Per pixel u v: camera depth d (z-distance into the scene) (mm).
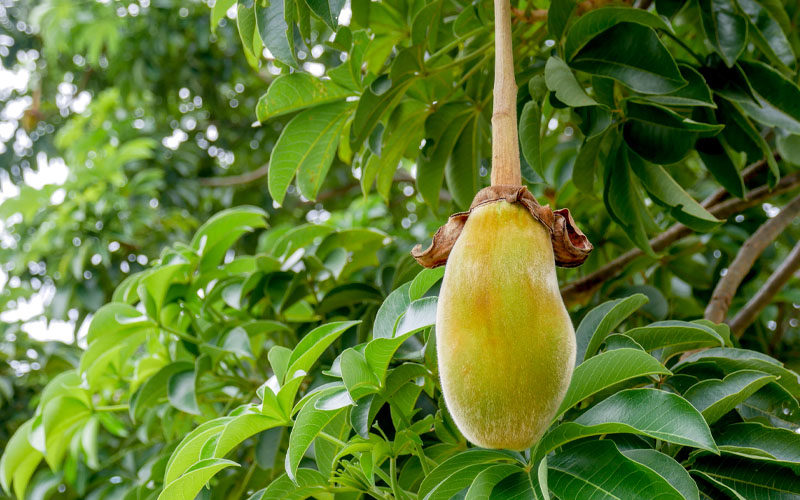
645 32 1315
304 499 1233
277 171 1604
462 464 1103
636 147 1409
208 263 1853
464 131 1737
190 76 5016
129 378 1990
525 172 1403
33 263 3922
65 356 3139
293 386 1150
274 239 2652
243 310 1926
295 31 1244
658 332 1228
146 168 4520
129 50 4734
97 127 4199
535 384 926
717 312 1820
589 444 1054
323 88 1541
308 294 1910
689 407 1042
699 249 2293
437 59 1527
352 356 1142
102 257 3320
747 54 1763
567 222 999
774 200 2621
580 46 1351
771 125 1475
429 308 1146
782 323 2361
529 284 945
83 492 2156
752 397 1262
